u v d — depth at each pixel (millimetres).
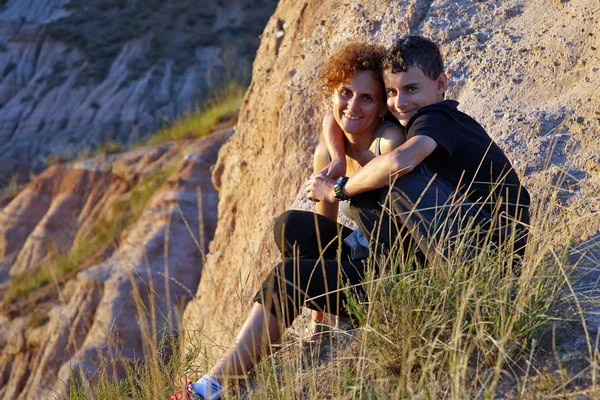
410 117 2955
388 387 2514
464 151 2900
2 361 12641
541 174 3951
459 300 2533
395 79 2959
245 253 6012
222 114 15758
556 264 2742
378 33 5680
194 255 11844
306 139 5844
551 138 4164
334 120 3330
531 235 2920
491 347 2436
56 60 39094
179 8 39719
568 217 3492
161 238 11914
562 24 4879
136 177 15188
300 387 2746
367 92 3068
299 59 6469
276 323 2883
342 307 2969
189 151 14359
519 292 2510
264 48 7785
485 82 4812
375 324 2697
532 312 2541
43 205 16812
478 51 5066
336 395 2615
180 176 13000
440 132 2801
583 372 2350
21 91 37219
